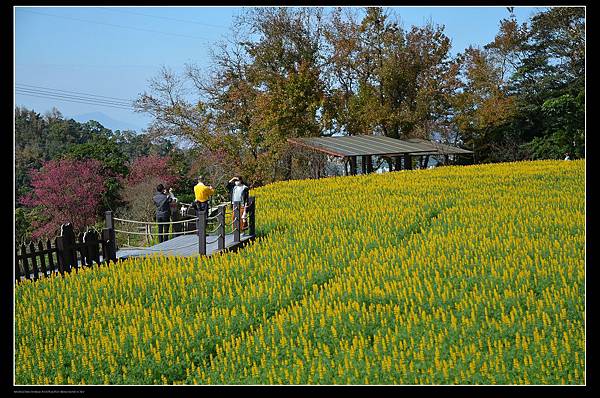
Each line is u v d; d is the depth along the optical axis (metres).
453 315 17.62
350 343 16.70
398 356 15.17
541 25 86.69
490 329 16.41
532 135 89.88
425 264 23.03
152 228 43.91
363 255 25.34
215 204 64.25
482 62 94.62
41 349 17.89
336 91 89.94
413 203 36.69
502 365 14.23
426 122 92.00
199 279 23.20
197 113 76.44
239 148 74.06
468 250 24.61
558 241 25.06
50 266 24.80
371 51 92.69
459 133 93.19
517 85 90.25
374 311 18.92
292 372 15.04
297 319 18.14
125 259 27.14
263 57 80.81
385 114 89.88
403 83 92.31
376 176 52.75
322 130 85.25
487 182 44.09
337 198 41.22
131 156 98.62
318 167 73.50
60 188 58.34
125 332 18.23
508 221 30.03
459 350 15.37
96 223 58.34
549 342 15.55
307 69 80.88
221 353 16.70
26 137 80.88
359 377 14.44
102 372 16.14
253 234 31.36
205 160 71.94
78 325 19.41
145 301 21.58
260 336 17.45
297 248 27.48
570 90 82.31
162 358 16.70
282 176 74.38
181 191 71.00
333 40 89.19
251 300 20.38
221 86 76.31
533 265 21.98
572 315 17.06
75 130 89.06
